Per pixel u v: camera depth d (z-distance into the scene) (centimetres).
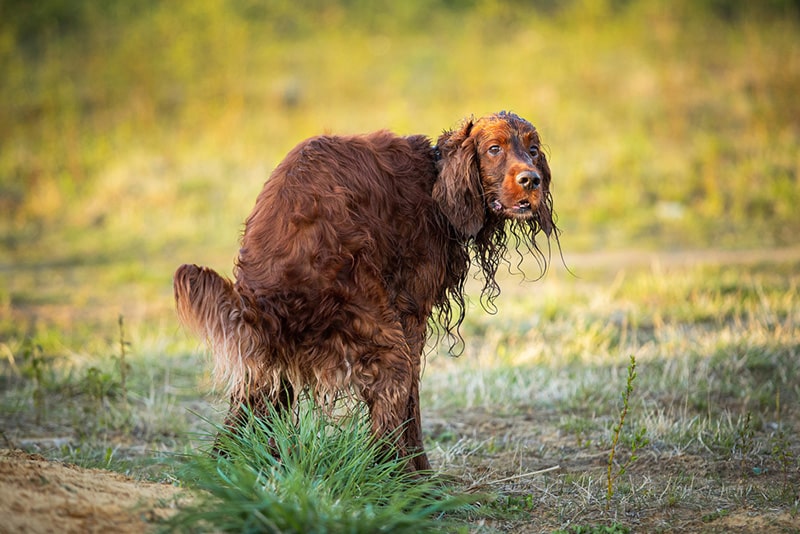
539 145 732
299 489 580
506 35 3456
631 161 2420
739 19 3481
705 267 1706
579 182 2336
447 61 3200
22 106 3000
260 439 670
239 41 3241
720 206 2172
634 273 1739
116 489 580
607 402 1000
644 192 2289
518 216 691
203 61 3145
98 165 2617
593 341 1242
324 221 644
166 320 1559
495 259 762
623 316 1393
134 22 3466
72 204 2423
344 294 640
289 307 634
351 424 689
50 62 3244
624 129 2617
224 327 611
